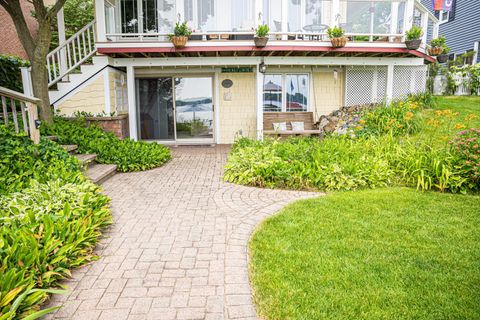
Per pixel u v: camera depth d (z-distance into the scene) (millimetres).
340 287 2908
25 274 2854
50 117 8461
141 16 9836
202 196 5664
